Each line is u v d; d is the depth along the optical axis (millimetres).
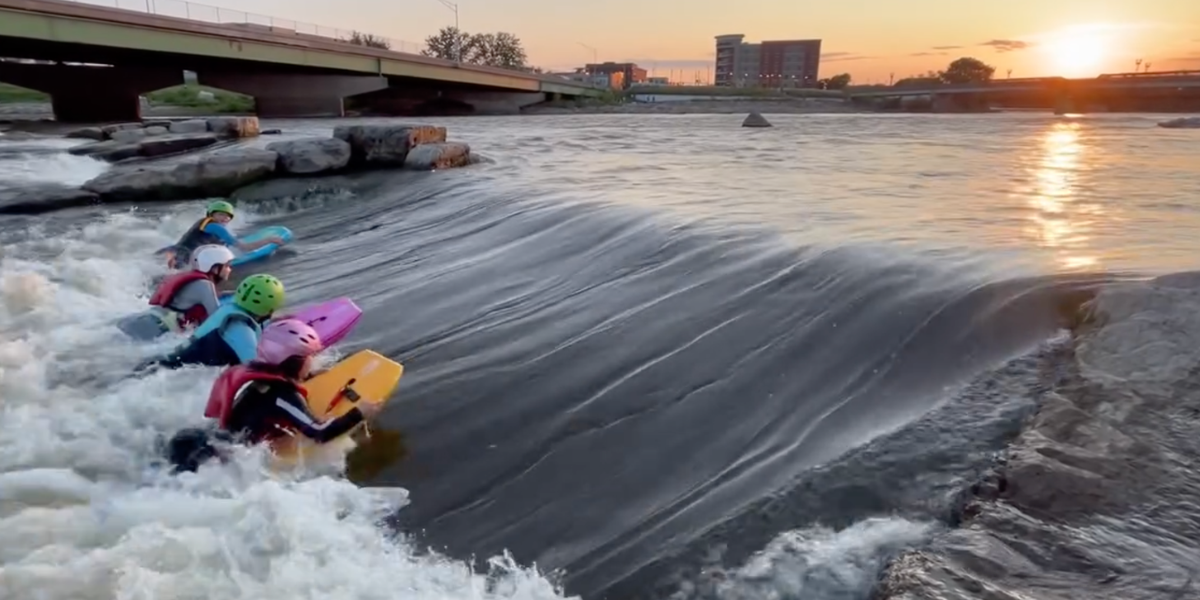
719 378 5266
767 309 6160
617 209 9930
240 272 9125
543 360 5770
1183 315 4602
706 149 22562
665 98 90188
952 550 3088
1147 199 10961
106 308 7305
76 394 5254
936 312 5555
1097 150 21969
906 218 9117
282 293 5922
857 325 5637
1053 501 3355
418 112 60781
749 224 8648
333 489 4102
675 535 3779
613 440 4688
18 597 3129
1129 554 2982
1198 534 3082
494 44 105750
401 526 3947
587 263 8039
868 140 27812
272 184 13492
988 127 40031
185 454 4344
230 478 4176
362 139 15578
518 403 5168
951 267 6402
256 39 39438
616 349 5844
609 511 4043
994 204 10398
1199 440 3650
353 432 4805
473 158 16625
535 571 3594
